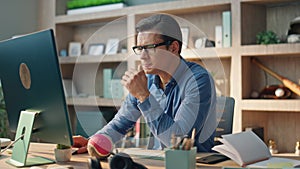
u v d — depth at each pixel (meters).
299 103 3.07
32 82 1.56
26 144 1.57
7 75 1.72
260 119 3.50
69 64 4.43
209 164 1.52
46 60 1.44
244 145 1.55
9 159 1.71
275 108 3.17
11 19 4.30
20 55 1.58
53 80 1.45
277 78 3.40
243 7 3.34
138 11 3.82
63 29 4.48
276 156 1.69
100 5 4.09
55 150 1.62
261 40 3.30
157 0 4.01
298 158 1.65
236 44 3.34
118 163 1.31
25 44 1.52
